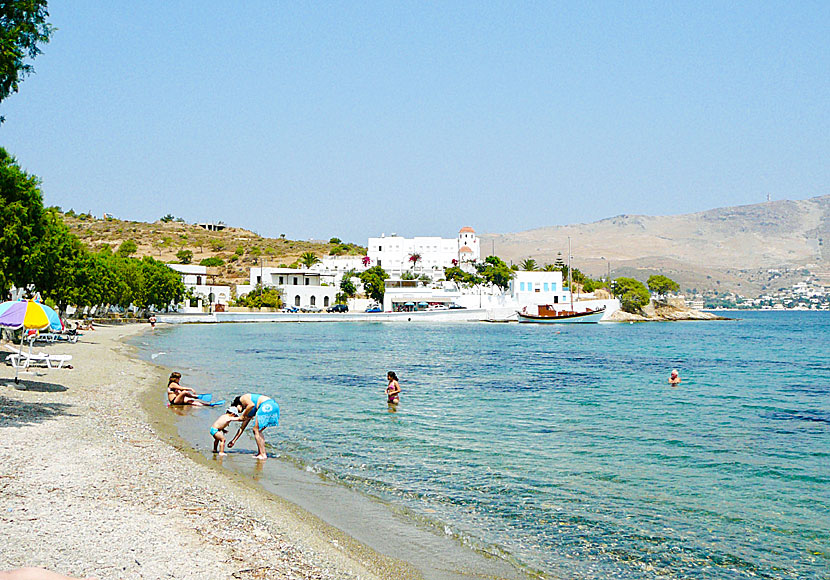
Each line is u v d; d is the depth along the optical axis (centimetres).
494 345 8400
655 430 2597
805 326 17625
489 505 1506
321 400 3234
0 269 2294
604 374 4950
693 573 1146
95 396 2817
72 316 10250
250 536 1156
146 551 1009
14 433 1853
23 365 3712
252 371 4603
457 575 1086
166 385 3491
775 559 1220
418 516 1405
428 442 2234
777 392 3959
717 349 8206
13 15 1883
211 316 13388
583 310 16512
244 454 1952
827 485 1767
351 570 1055
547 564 1160
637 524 1402
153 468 1608
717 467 1972
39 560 928
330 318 14738
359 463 1894
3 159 2344
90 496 1285
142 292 11506
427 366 5378
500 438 2344
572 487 1691
